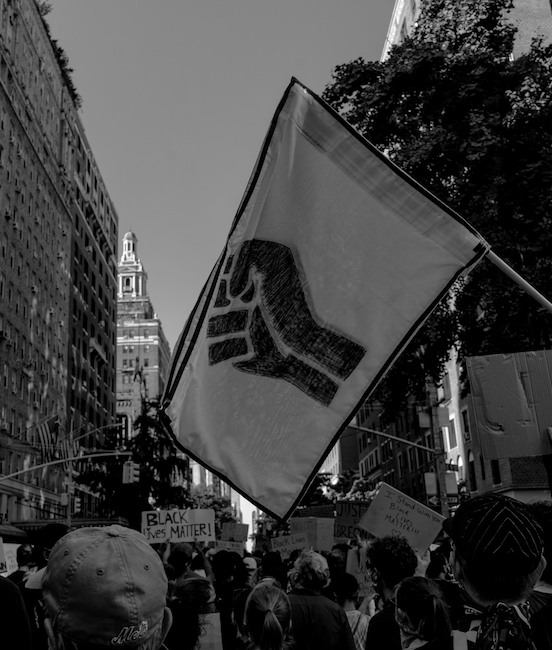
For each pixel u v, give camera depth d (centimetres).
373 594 737
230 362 502
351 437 9369
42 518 5478
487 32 2283
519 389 733
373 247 496
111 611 205
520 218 1856
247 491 481
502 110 2111
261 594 418
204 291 523
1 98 5072
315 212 504
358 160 498
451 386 4119
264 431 488
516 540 245
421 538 857
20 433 5025
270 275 508
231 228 523
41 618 469
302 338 496
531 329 1911
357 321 493
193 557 959
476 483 3678
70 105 7225
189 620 410
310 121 505
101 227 8450
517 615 246
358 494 5512
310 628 513
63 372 6431
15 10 5512
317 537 1339
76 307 7106
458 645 311
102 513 6016
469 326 2136
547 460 1090
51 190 6362
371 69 2148
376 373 486
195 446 492
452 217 489
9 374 4925
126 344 16188
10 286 5066
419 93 2162
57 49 6956
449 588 511
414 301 488
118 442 5759
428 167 2067
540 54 2194
